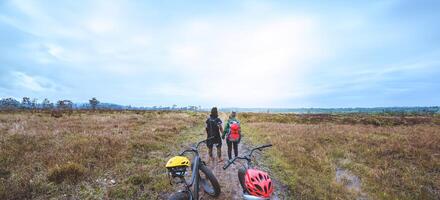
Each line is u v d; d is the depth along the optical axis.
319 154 10.16
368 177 7.52
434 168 8.36
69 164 6.34
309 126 21.75
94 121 19.67
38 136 10.91
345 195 6.02
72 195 5.26
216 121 8.44
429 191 6.48
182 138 13.77
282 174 7.45
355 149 11.36
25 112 33.16
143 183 6.08
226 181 6.57
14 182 5.48
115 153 8.48
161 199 5.28
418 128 20.75
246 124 26.08
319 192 5.98
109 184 5.92
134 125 17.50
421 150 10.57
